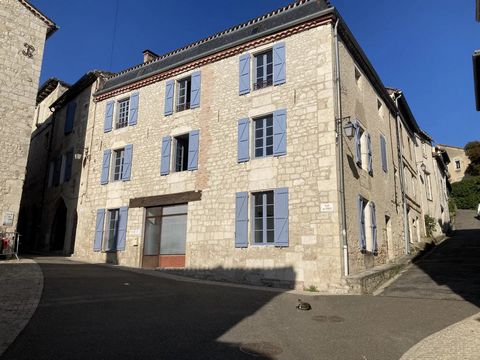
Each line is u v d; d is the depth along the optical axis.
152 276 10.05
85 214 14.55
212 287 8.84
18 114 12.43
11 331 4.57
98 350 4.15
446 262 12.57
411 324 5.68
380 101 14.09
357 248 9.77
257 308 6.57
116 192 13.67
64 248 15.53
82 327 4.94
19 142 12.34
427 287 8.91
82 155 15.62
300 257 9.32
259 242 10.23
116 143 14.29
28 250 17.45
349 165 10.16
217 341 4.65
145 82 14.04
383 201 12.74
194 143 12.03
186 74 13.01
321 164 9.59
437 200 23.45
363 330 5.33
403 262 12.22
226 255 10.52
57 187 17.25
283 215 9.75
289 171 10.01
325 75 10.11
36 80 12.96
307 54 10.54
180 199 11.84
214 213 11.05
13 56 12.58
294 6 11.42
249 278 9.95
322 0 10.88
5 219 11.75
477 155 40.47
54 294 6.69
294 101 10.41
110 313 5.70
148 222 12.67
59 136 18.28
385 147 13.83
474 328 5.38
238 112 11.38
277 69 10.91
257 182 10.45
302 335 5.04
